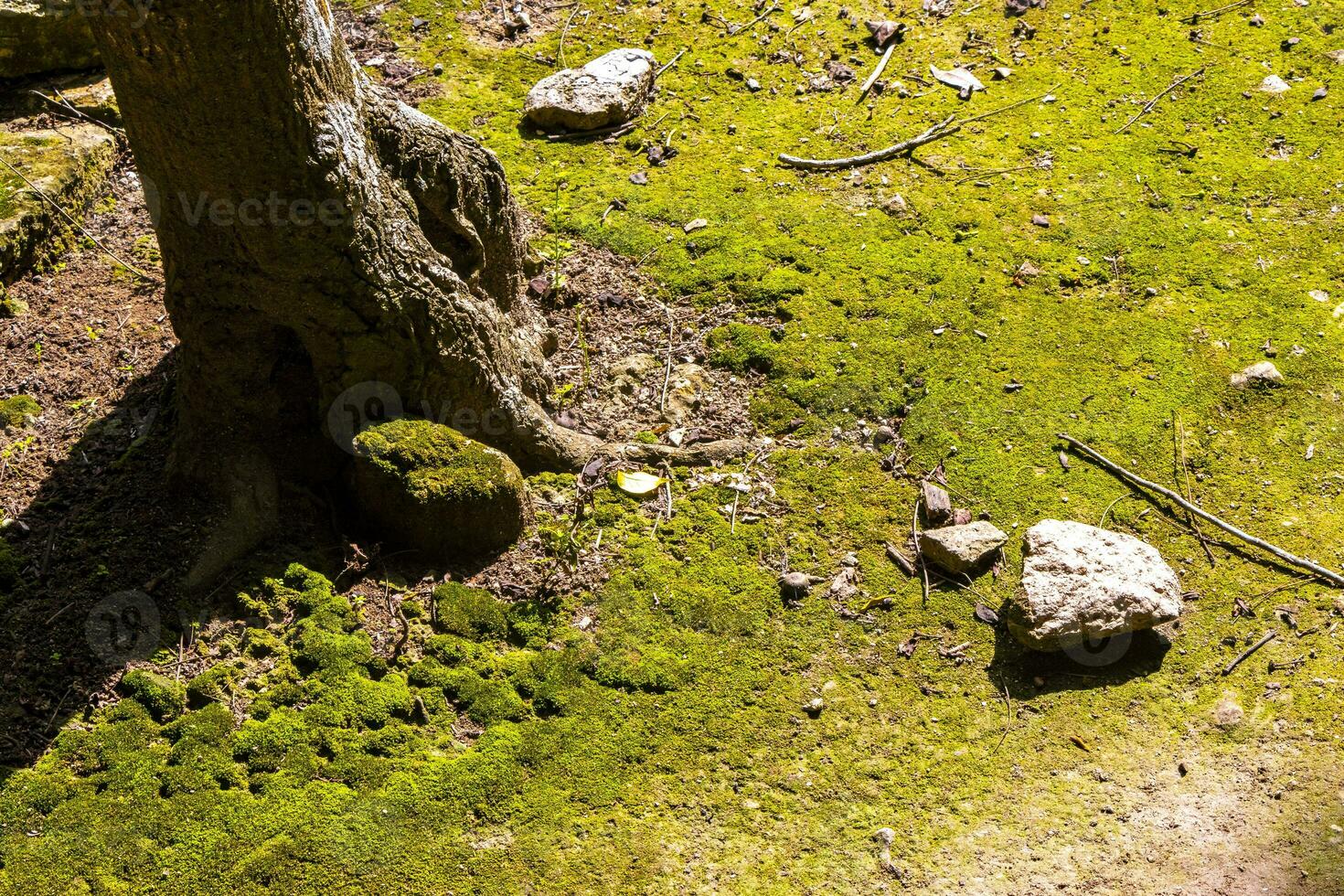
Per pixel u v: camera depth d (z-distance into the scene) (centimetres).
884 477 395
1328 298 445
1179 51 558
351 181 329
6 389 406
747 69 569
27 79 520
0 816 290
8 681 317
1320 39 559
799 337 434
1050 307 446
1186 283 454
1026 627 340
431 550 358
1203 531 377
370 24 596
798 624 354
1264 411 411
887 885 293
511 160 518
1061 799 312
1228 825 304
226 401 355
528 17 602
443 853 294
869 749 324
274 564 350
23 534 356
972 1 598
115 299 448
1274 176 495
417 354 355
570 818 304
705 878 293
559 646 343
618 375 430
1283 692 334
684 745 322
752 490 390
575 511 379
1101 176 496
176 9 279
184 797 297
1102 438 402
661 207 491
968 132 524
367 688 324
